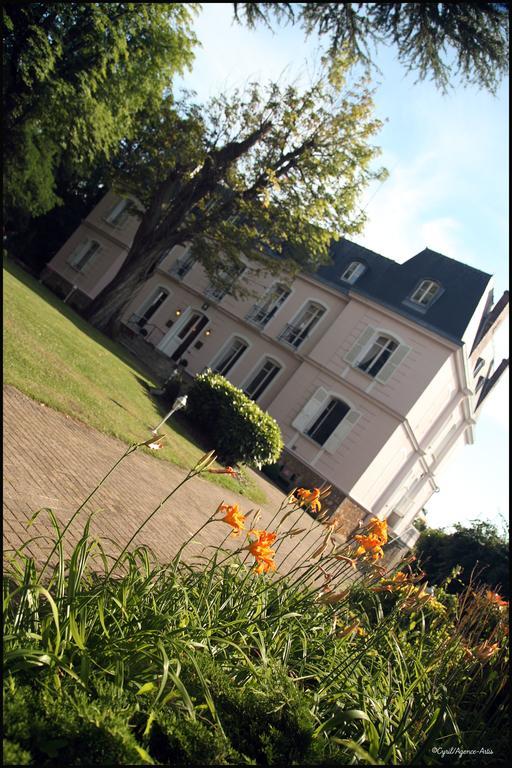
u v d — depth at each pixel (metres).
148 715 2.38
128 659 2.69
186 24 20.73
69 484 6.07
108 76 21.42
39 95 19.55
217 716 2.55
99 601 2.76
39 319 16.58
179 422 16.30
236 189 24.77
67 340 16.28
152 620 2.95
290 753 2.55
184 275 34.59
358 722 3.10
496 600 5.03
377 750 2.66
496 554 15.54
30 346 11.61
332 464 24.75
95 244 38.09
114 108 22.61
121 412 11.98
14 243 39.41
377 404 24.88
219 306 32.53
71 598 2.79
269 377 29.67
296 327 29.53
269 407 27.25
